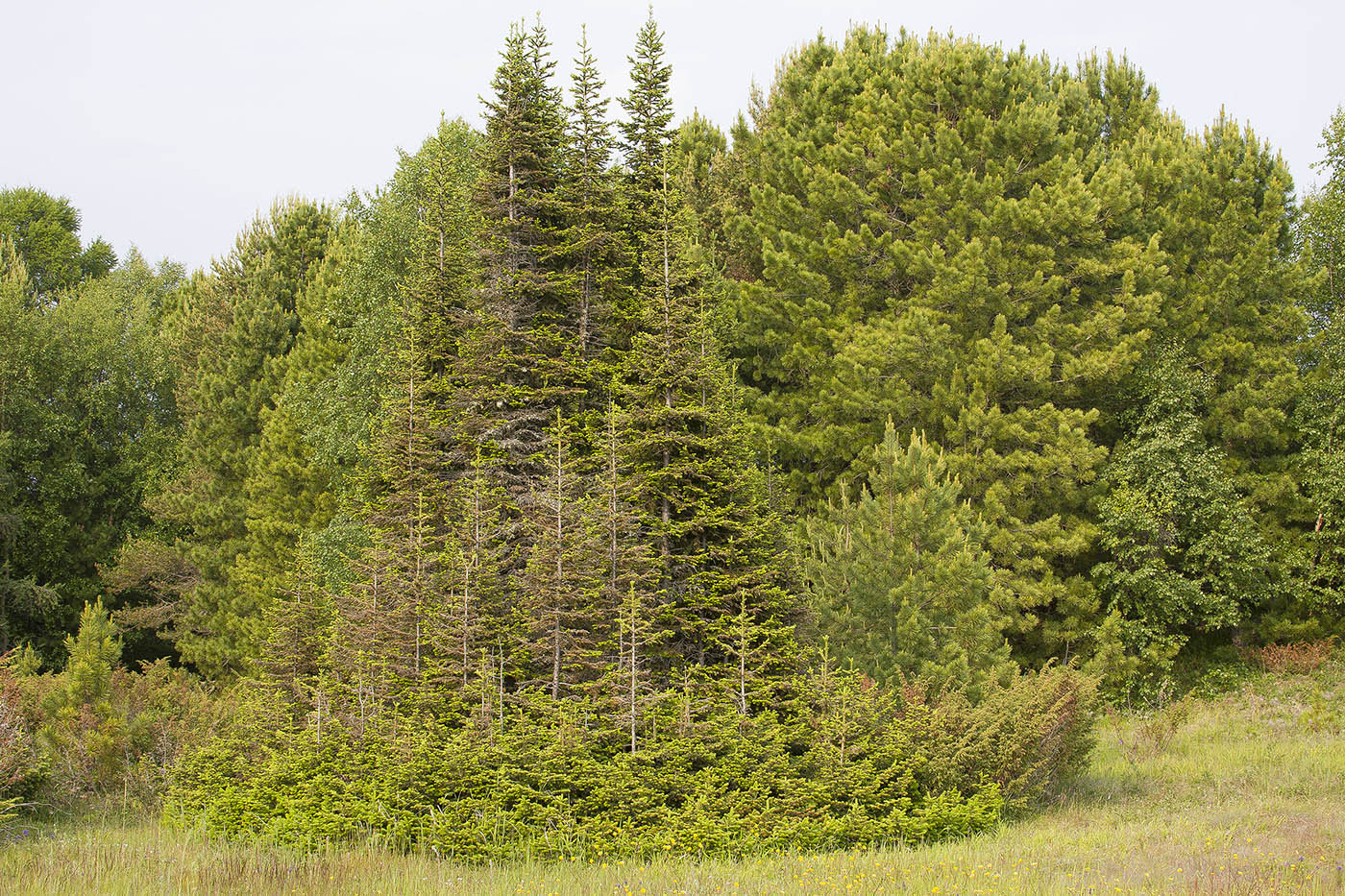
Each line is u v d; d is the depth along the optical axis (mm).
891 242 29062
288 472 34125
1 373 40688
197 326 44062
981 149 29125
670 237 19516
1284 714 24844
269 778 15219
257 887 11133
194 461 40125
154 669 25469
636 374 19484
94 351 43969
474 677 16344
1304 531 30406
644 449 18078
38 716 21078
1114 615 26984
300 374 33562
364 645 17250
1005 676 19422
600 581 16375
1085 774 19016
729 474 18172
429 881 11734
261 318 39594
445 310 21047
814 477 28266
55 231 55406
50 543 40906
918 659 19078
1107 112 36438
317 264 40281
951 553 19891
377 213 28250
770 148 32531
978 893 10203
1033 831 14812
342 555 20359
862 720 16031
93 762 19484
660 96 21812
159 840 14266
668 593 17781
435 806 14508
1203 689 28578
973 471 26656
